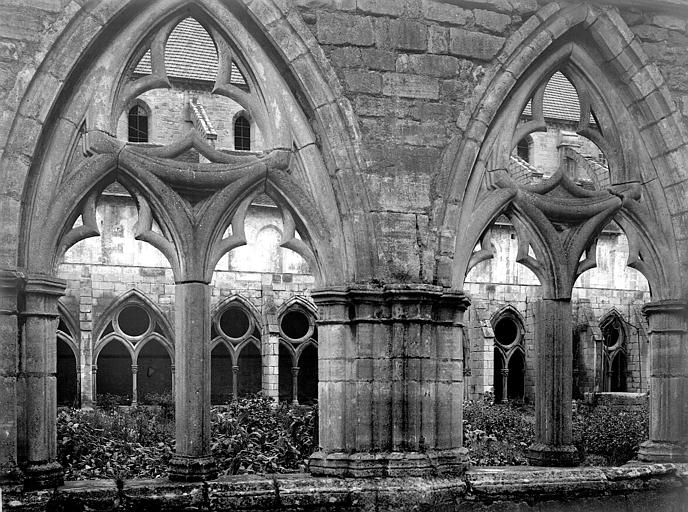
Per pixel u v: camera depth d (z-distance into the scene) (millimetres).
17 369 6812
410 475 7477
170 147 7531
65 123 7137
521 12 8273
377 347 7609
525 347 30094
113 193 26062
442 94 7996
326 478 7406
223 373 30359
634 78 8570
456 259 8031
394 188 7773
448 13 8070
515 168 31250
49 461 6961
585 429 14125
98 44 7262
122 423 16609
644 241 8797
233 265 27156
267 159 7664
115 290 25609
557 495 7871
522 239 8453
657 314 8719
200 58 33031
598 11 8469
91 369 24828
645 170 8766
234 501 7035
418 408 7602
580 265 8664
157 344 29953
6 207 6754
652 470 8273
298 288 27484
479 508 7609
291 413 14375
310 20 7715
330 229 7711
